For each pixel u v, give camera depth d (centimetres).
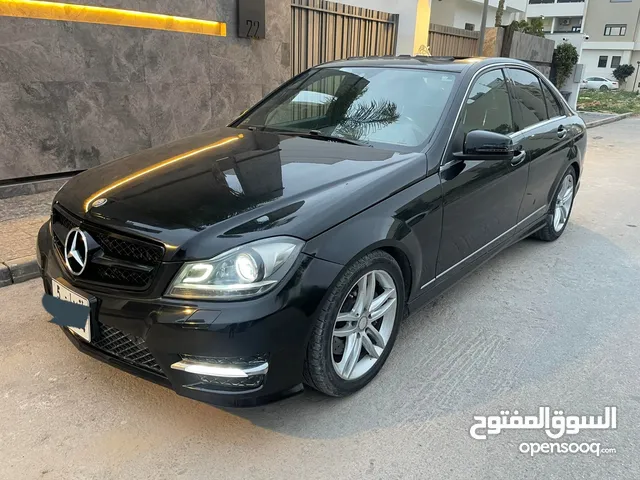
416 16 1034
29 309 357
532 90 442
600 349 330
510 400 278
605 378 299
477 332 345
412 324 354
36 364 295
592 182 815
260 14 733
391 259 272
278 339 221
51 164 577
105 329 238
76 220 249
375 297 278
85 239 239
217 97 717
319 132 346
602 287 421
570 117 506
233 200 244
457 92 337
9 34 518
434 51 1285
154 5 617
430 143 310
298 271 224
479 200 342
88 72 582
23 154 554
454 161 316
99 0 570
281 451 238
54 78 557
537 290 412
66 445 237
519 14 2602
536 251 500
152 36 628
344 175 272
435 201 296
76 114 584
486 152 308
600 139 1334
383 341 286
